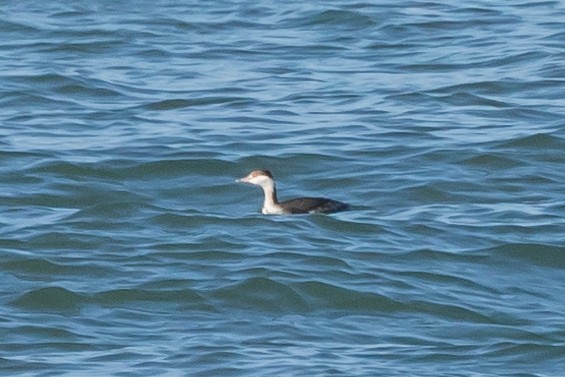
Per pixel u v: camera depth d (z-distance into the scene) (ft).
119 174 86.69
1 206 81.56
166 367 59.82
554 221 78.95
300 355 61.52
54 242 75.05
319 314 66.90
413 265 72.38
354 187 85.40
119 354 61.46
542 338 64.34
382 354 62.13
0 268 71.41
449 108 100.22
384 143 92.27
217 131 95.14
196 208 82.43
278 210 79.15
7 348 62.18
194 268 71.51
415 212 80.69
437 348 63.00
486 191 84.89
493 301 68.74
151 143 92.27
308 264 71.72
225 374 59.00
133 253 73.51
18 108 101.35
